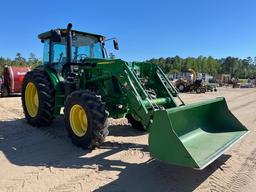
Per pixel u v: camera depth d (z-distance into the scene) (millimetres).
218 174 4840
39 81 7227
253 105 14117
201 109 5680
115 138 6820
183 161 4133
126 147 6105
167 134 4270
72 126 6027
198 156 4418
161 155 4340
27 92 7844
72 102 5945
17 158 5383
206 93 23578
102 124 5555
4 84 16922
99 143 5738
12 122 8242
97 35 7824
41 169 4887
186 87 24750
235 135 5578
